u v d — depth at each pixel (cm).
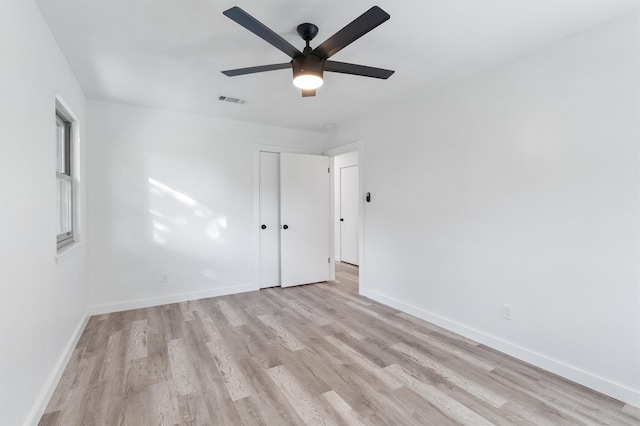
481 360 247
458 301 297
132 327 309
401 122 355
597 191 207
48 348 197
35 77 181
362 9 189
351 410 187
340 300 400
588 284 212
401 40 225
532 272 241
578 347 217
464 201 290
